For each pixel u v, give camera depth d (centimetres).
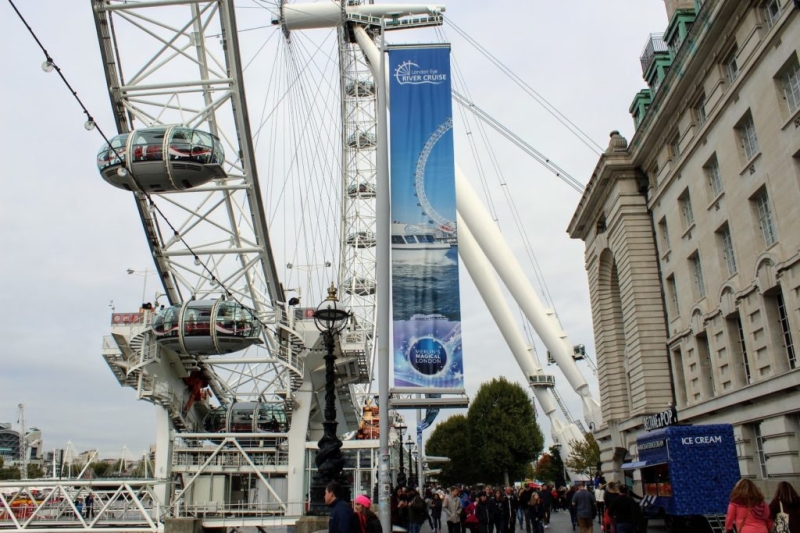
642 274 4100
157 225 4634
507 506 2867
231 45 4319
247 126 4419
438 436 12744
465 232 6550
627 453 4625
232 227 4894
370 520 1288
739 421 3036
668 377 3966
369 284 7706
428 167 2709
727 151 3034
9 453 18125
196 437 4775
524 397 9706
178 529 4028
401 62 2811
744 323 2933
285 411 5041
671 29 3909
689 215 3647
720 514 2502
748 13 2767
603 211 4697
